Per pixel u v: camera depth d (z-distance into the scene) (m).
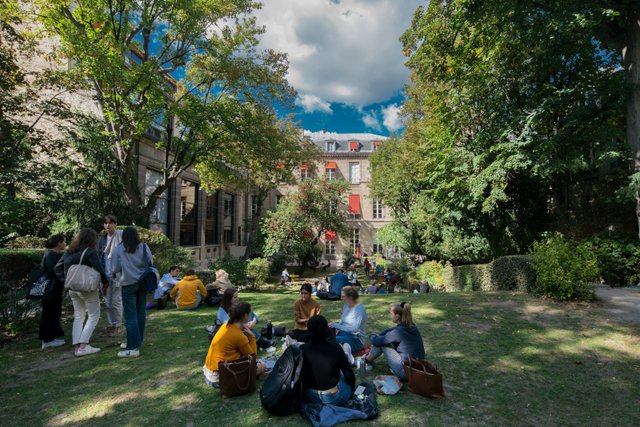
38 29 12.72
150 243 12.71
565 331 6.35
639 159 10.77
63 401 3.96
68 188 14.20
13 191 12.06
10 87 11.47
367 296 10.48
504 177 13.12
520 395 4.18
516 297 8.84
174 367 4.87
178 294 8.71
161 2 13.02
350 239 45.44
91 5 12.48
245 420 3.47
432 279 17.30
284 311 8.26
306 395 3.54
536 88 13.31
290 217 27.91
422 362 4.15
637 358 5.23
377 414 3.53
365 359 4.68
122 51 11.84
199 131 15.12
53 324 5.75
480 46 13.78
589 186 14.98
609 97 11.89
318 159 31.27
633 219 13.95
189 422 3.47
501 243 16.70
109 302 6.49
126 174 14.95
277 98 17.61
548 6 10.48
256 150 16.61
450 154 15.32
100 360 5.16
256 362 4.33
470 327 6.69
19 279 9.43
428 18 13.41
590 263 8.12
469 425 3.47
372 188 32.00
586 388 4.39
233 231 35.75
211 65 14.41
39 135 12.31
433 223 19.39
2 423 3.52
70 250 5.42
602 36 11.80
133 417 3.60
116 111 13.48
